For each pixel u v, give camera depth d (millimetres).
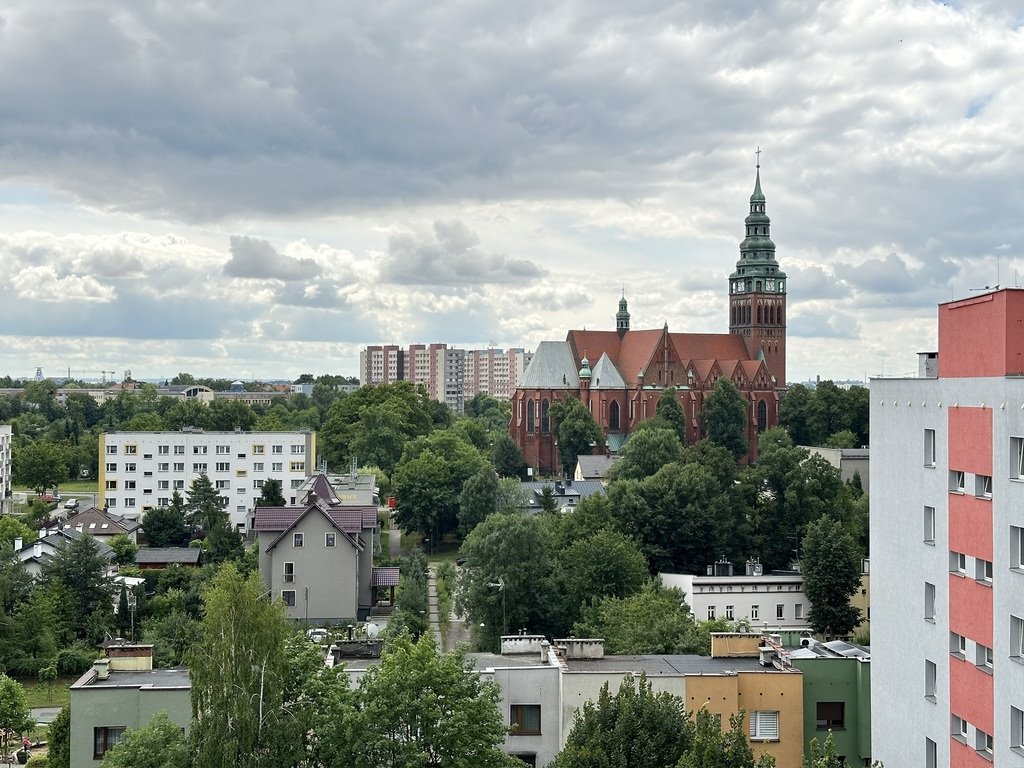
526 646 65812
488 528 121500
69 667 117562
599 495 157375
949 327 50875
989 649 47875
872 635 58688
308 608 125938
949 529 50812
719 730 47906
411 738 48719
